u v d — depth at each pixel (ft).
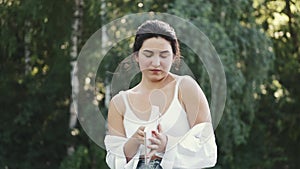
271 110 36.99
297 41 36.47
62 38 35.45
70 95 36.50
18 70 37.06
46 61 36.63
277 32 36.40
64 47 35.50
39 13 34.86
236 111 32.14
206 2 30.89
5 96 36.81
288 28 36.27
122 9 31.60
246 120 35.86
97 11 32.83
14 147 36.91
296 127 37.45
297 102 37.24
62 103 36.81
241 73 31.17
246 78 32.73
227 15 31.86
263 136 36.68
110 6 31.86
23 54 36.96
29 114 36.45
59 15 35.14
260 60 32.58
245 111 33.58
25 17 35.50
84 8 34.81
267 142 37.04
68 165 34.37
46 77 36.50
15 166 36.73
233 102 31.96
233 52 31.37
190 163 10.14
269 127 37.22
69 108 36.70
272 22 36.22
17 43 36.50
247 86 32.71
